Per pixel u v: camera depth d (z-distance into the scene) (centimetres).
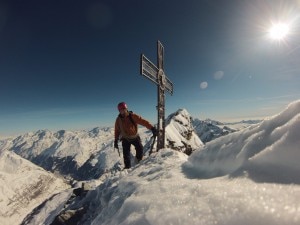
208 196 185
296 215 126
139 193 276
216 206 168
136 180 454
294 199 140
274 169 190
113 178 671
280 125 239
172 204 202
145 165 637
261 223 135
